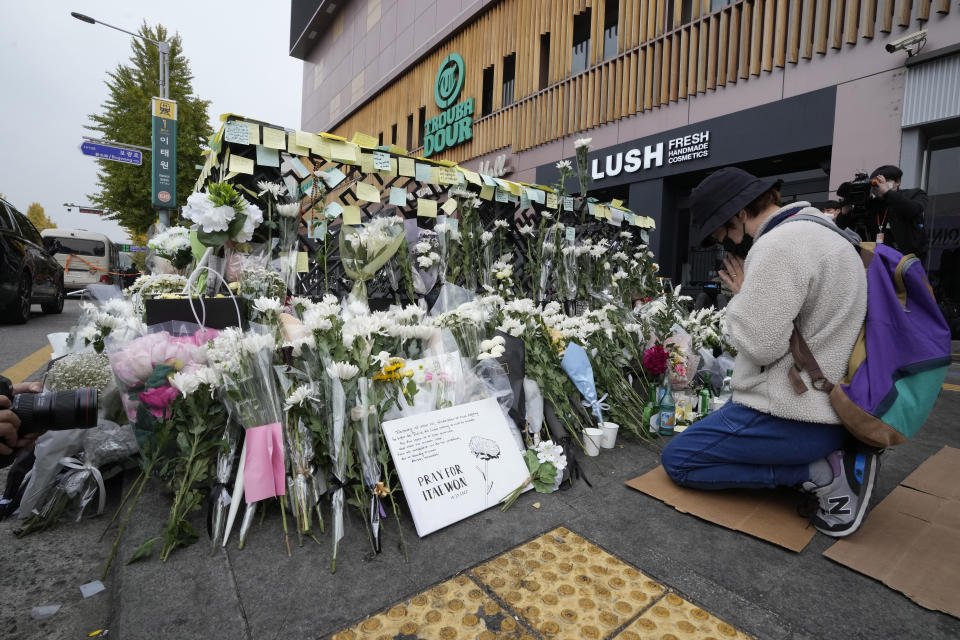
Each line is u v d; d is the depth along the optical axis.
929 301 1.51
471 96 12.70
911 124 5.80
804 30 6.66
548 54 10.77
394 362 1.87
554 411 2.37
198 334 1.92
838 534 1.65
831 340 1.59
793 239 1.60
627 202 9.91
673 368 2.84
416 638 1.15
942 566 1.49
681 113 8.18
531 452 2.08
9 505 1.77
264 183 2.60
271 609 1.25
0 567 1.50
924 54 5.60
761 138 7.17
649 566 1.48
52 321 7.45
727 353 3.60
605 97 9.36
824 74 6.54
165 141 9.47
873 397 1.51
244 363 1.66
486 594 1.32
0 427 1.08
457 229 3.36
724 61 7.58
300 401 1.64
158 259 3.10
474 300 2.58
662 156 8.45
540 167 10.73
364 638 1.15
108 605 1.35
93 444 1.88
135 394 1.71
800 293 1.57
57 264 8.60
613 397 2.74
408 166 3.16
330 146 2.82
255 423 1.65
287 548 1.53
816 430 1.64
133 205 18.38
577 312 3.88
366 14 18.72
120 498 1.93
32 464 1.86
